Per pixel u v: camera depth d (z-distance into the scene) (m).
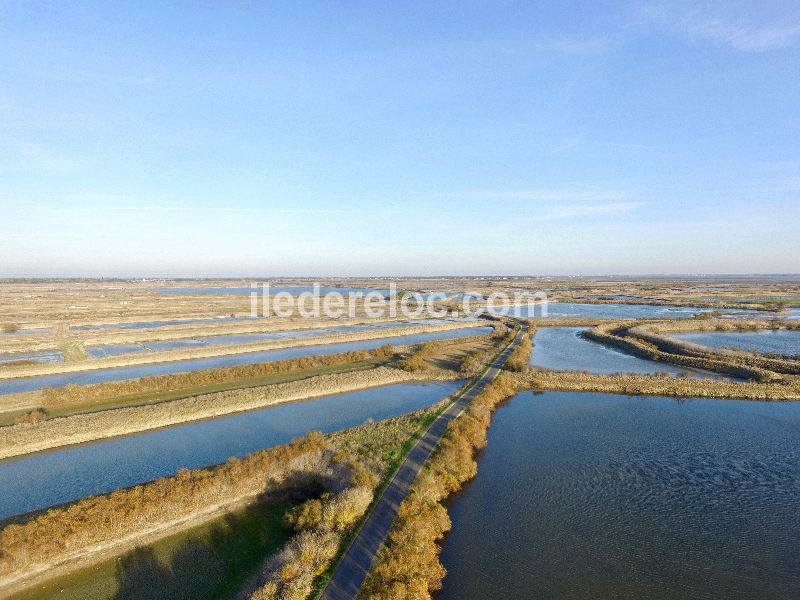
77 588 25.94
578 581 27.52
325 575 25.64
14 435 43.59
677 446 46.19
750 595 26.67
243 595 25.28
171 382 61.81
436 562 27.61
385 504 32.84
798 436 48.53
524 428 50.91
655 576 28.05
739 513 34.78
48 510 31.02
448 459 39.34
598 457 43.78
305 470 37.34
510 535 31.86
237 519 32.25
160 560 28.19
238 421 51.28
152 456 42.09
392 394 62.22
